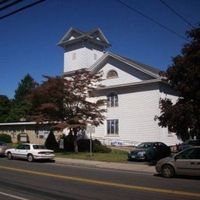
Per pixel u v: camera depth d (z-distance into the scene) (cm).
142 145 3084
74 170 2250
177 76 2503
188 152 1895
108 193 1348
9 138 5356
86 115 3684
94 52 5356
